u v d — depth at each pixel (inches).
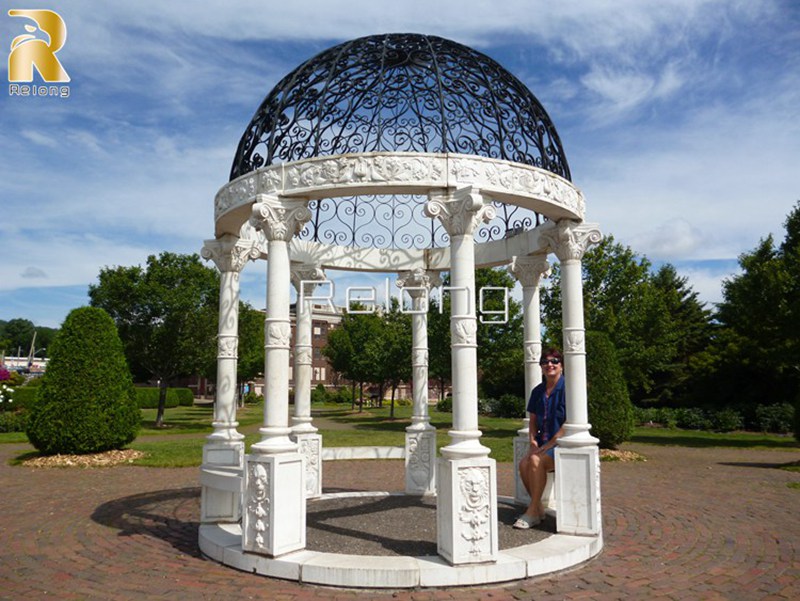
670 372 1273.4
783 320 700.7
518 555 204.5
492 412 1326.3
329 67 256.2
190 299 960.3
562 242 268.8
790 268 724.7
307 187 227.5
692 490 394.6
